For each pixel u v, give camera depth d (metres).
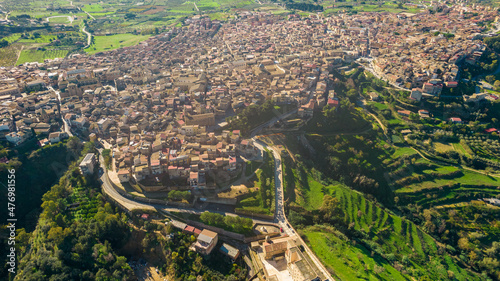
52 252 197.12
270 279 171.75
